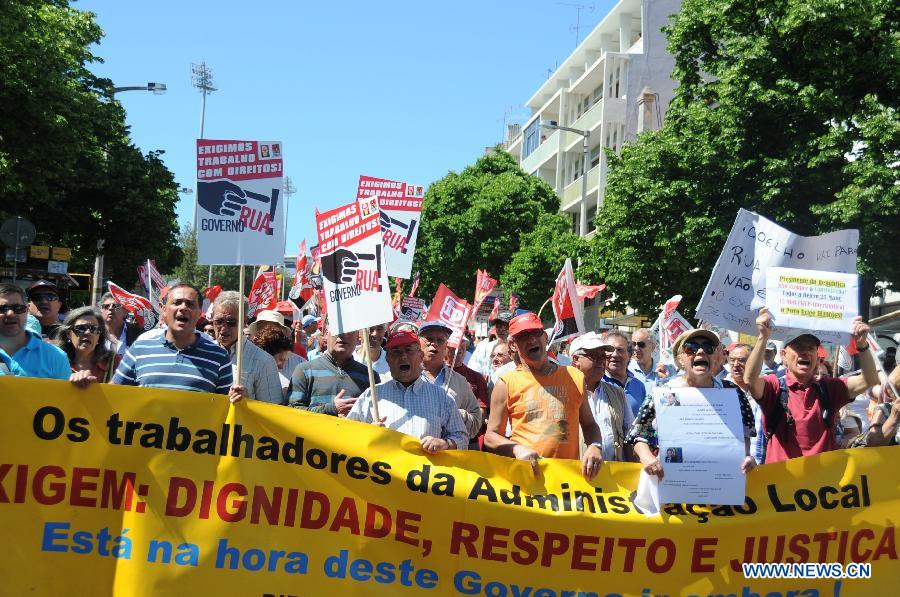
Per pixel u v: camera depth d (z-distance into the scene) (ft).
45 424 17.22
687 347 18.60
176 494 17.39
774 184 64.54
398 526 17.81
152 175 116.37
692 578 18.08
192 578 17.26
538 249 136.26
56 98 80.53
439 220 151.84
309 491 17.71
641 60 155.12
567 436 19.40
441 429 20.31
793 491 18.43
